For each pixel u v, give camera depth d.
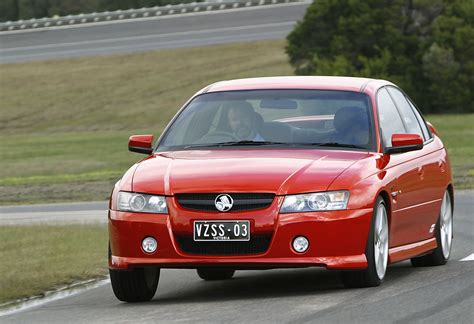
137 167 21.84
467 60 128.38
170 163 21.61
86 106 141.50
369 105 23.17
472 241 30.50
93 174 77.00
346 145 22.31
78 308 21.31
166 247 20.39
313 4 131.75
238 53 158.62
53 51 173.50
